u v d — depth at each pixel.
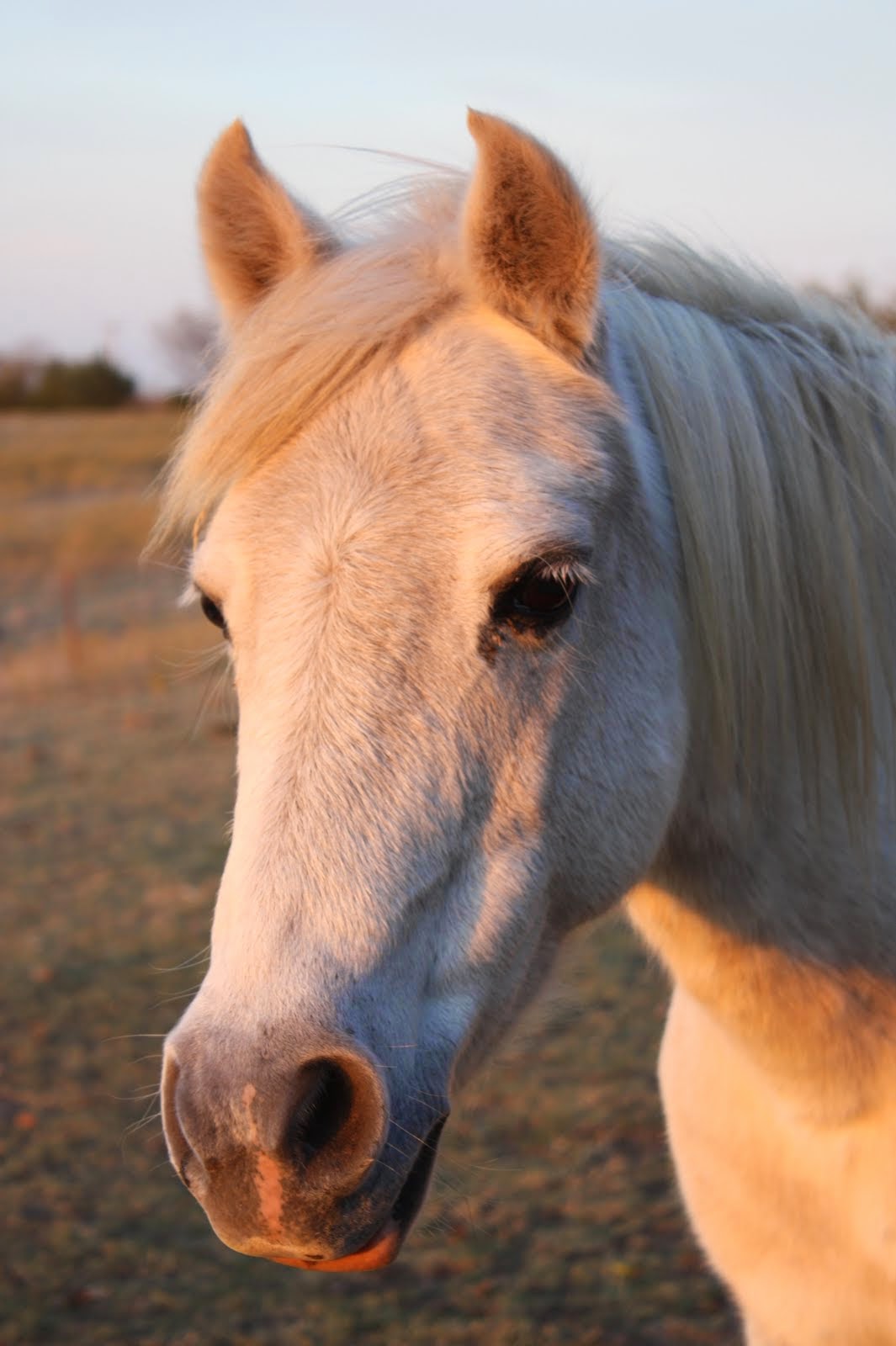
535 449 1.45
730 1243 1.97
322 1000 1.28
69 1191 3.75
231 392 1.53
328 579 1.40
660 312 1.71
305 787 1.35
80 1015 4.86
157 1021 4.78
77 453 28.41
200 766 8.35
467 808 1.41
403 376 1.50
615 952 5.18
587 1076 4.20
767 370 1.71
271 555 1.44
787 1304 1.91
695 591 1.63
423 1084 1.38
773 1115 1.83
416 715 1.38
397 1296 3.22
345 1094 1.30
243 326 1.66
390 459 1.44
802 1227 1.85
